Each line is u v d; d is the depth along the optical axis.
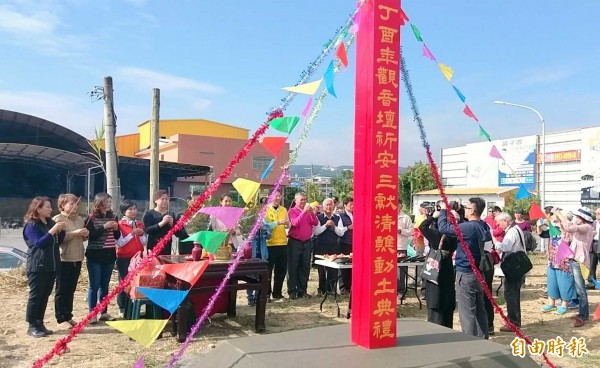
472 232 4.69
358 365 2.75
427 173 32.41
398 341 3.23
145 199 24.56
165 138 31.06
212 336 5.49
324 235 7.91
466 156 31.00
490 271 4.74
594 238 8.95
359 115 3.18
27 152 19.91
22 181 23.91
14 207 23.33
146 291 2.67
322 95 3.10
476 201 4.91
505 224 6.07
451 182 32.06
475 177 30.28
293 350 3.00
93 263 5.73
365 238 3.12
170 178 25.27
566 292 6.89
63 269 5.50
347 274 7.93
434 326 3.68
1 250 8.41
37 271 5.16
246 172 27.34
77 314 6.22
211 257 5.42
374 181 3.08
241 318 6.32
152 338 2.61
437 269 4.87
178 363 4.46
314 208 8.49
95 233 5.71
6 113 19.70
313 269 11.09
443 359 2.88
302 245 7.68
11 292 7.33
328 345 3.12
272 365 2.72
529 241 9.43
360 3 3.14
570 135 24.97
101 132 9.84
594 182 23.66
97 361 4.55
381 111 3.10
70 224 5.58
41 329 5.25
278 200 7.58
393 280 3.14
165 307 2.66
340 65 2.97
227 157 28.25
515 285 5.94
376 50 3.08
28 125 21.20
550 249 7.15
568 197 24.97
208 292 5.39
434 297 4.90
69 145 22.84
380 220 3.10
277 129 2.74
